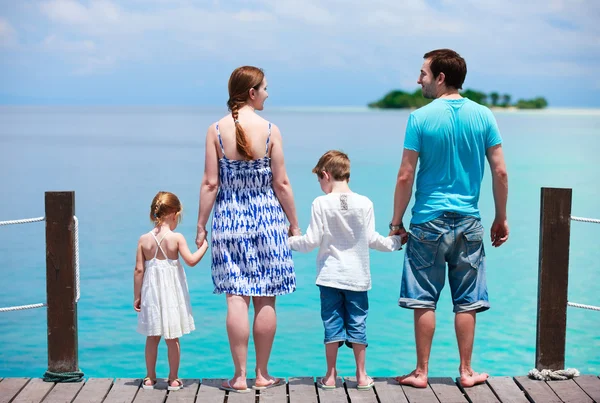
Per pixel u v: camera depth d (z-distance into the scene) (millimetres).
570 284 9898
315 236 4496
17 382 4680
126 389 4574
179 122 72250
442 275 4570
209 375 7039
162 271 4516
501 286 10078
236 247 4488
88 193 18734
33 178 21844
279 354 7648
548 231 4711
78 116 96500
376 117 86188
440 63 4496
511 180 21172
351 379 4766
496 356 7426
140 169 24469
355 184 20391
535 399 4367
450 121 4430
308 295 9805
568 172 22984
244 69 4559
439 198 4480
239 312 4492
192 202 17375
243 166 4480
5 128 55844
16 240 12969
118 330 8250
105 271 10812
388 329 8461
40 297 9375
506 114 99188
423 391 4520
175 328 4504
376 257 12086
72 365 4719
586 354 7410
